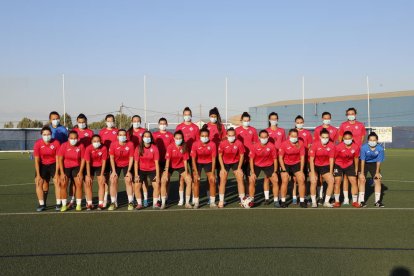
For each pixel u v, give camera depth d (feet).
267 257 16.85
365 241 19.21
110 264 16.08
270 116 32.76
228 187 39.22
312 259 16.58
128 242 19.19
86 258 16.85
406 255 17.07
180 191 29.32
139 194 27.68
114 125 31.58
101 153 27.73
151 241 19.31
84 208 28.22
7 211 27.04
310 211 26.73
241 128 32.27
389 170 54.60
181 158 28.89
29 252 17.71
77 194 27.48
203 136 28.32
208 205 29.30
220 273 15.05
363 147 28.89
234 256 17.01
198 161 29.12
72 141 27.14
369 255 17.07
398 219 24.03
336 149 28.60
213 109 32.17
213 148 28.60
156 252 17.60
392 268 15.53
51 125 31.19
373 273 15.03
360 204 28.30
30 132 99.86
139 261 16.43
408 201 30.32
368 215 25.26
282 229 21.63
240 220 23.95
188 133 31.55
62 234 20.75
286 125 167.32
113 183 27.86
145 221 23.76
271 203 30.04
